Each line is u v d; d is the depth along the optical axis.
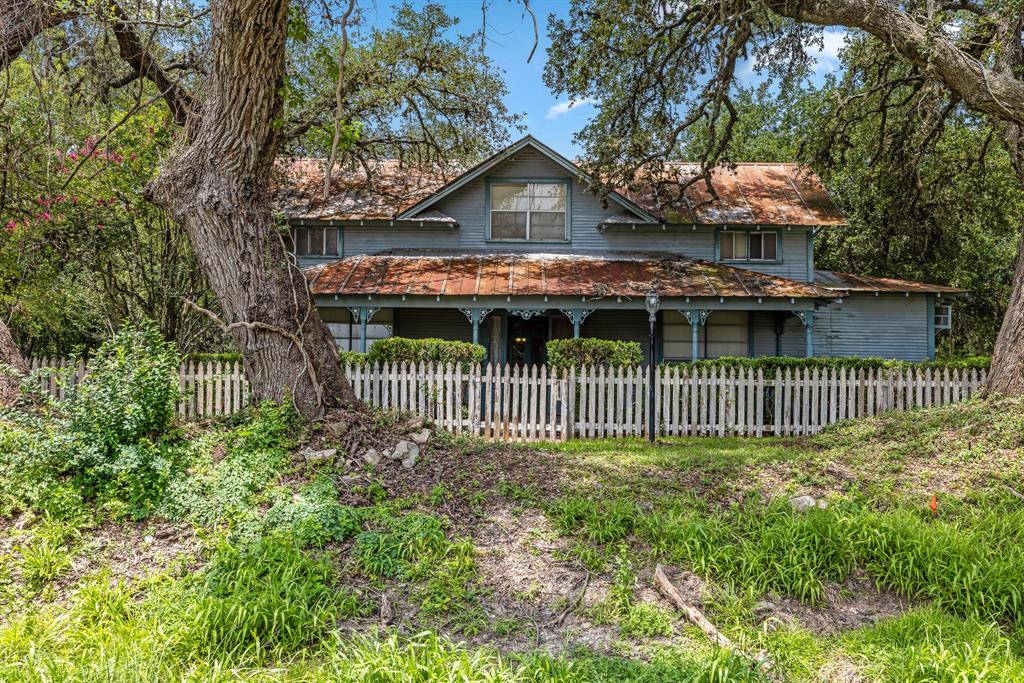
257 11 5.88
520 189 17.02
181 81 11.52
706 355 16.61
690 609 3.91
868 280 17.16
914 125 15.11
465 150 16.05
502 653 3.55
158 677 3.11
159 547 4.41
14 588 3.89
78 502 4.64
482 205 16.98
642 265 15.68
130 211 13.60
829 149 17.12
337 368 6.98
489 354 16.94
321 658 3.40
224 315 6.64
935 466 6.34
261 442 5.70
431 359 11.30
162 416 5.56
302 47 12.74
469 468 5.86
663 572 4.30
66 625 3.56
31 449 4.75
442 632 3.73
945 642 3.61
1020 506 5.34
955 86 9.25
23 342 16.86
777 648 3.64
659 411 10.62
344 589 3.99
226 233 6.43
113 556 4.30
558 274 14.92
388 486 5.37
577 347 11.16
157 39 10.04
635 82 13.51
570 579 4.32
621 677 3.28
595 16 12.13
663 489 5.77
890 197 19.61
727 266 16.19
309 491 5.04
